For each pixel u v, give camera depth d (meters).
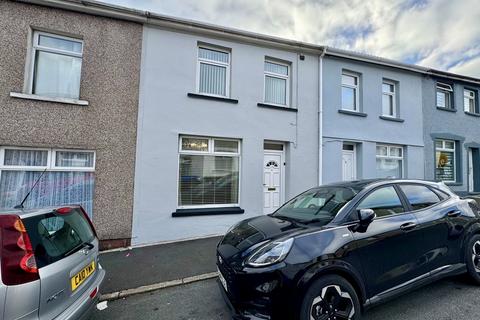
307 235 2.66
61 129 5.63
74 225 2.91
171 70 6.60
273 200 7.77
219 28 6.88
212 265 4.72
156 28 6.53
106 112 5.98
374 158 9.04
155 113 6.38
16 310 1.93
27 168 5.45
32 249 2.14
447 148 10.84
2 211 2.35
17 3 5.54
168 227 6.32
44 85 5.86
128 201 6.03
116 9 6.03
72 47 6.07
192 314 3.19
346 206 3.04
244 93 7.32
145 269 4.56
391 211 3.21
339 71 8.68
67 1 5.70
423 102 10.16
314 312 2.42
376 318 2.90
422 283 3.12
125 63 6.20
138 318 3.13
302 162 7.90
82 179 5.81
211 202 7.01
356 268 2.68
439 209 3.57
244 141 7.25
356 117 8.83
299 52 8.08
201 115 6.82
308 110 8.08
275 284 2.41
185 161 6.82
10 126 5.31
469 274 3.62
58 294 2.25
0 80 5.33
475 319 2.85
